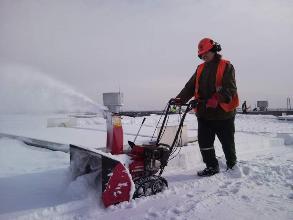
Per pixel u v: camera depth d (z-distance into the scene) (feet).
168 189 14.15
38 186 14.34
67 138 27.99
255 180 15.66
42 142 26.63
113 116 14.10
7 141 30.09
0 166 18.97
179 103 15.71
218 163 17.88
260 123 61.72
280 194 13.41
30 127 45.50
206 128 17.07
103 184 11.78
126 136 26.86
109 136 14.21
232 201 12.57
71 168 14.26
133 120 57.41
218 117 16.65
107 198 11.80
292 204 12.14
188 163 19.69
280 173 16.74
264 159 21.06
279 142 29.43
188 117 64.23
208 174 16.90
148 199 12.85
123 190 12.14
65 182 14.32
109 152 14.15
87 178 13.01
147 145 14.20
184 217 10.96
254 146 27.04
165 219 10.84
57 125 46.62
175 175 17.20
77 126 47.03
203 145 17.10
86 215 11.21
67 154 22.82
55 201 12.19
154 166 13.71
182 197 13.15
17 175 16.48
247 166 17.58
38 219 10.85
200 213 11.30
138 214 11.31
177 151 19.62
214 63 16.69
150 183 13.35
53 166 18.83
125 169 12.22
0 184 14.73
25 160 20.94
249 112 98.43
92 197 12.28
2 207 11.60
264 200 12.66
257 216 10.99
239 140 27.76
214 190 14.19
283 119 69.56
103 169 11.77
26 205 11.77
